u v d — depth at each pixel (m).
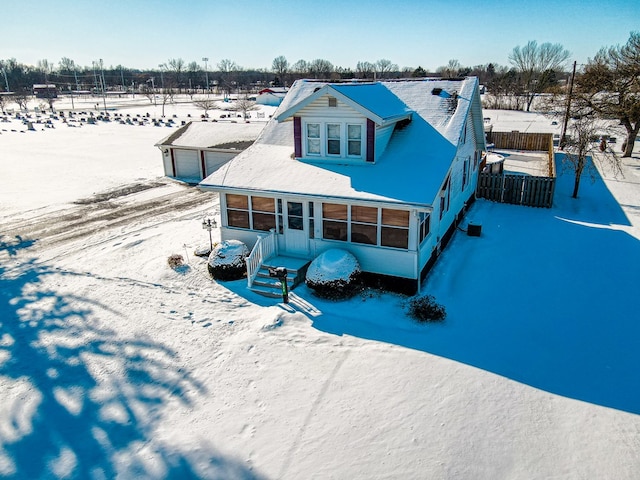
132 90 160.00
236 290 14.19
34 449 8.27
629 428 8.37
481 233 18.81
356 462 7.78
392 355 10.70
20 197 25.48
